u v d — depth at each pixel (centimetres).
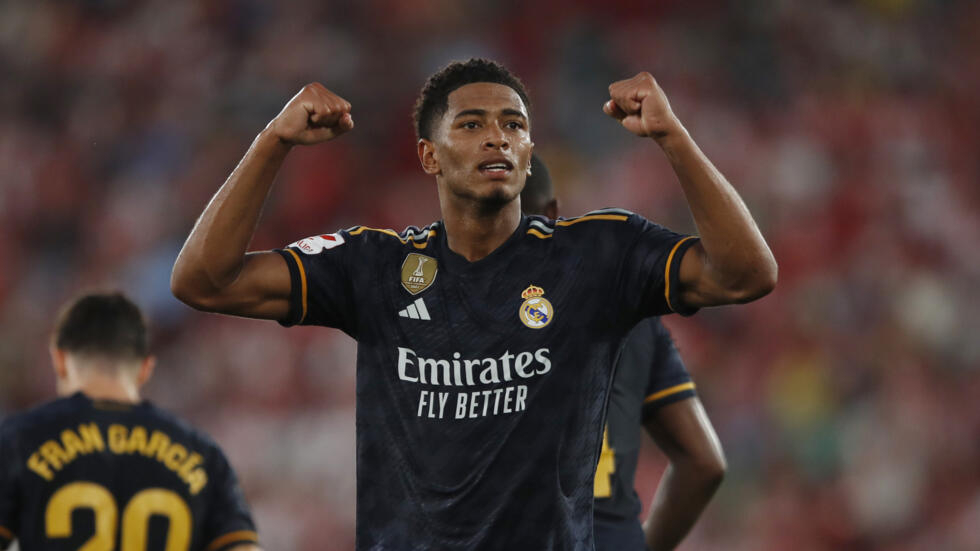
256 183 1016
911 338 3962
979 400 3816
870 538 3562
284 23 5688
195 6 5828
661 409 1402
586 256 1046
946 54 5406
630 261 1037
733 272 984
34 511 1241
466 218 1053
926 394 3797
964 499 3578
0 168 5394
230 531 1308
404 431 1024
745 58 5338
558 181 4894
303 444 3878
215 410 4116
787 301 4109
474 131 1041
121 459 1277
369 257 1073
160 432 1306
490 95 1049
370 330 1055
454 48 5503
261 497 3850
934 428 3716
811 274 4234
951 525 3516
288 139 1009
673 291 1020
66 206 5300
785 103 5159
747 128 4966
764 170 4694
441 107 1062
